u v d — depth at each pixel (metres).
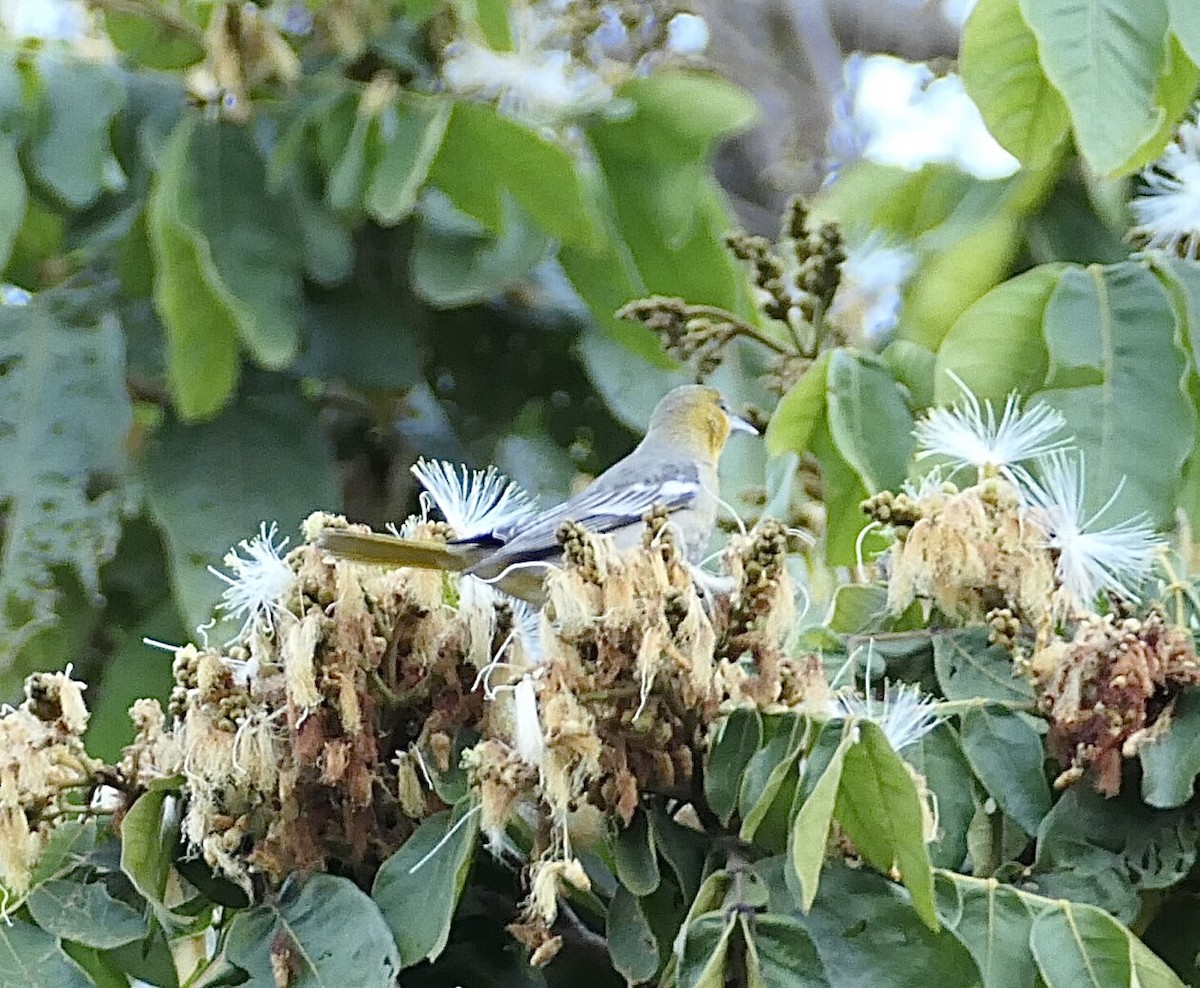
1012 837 6.36
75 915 6.31
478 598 6.21
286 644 6.02
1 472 9.55
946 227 10.28
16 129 9.59
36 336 9.90
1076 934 5.71
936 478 6.97
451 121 9.20
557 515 7.00
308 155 9.80
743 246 8.91
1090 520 6.79
